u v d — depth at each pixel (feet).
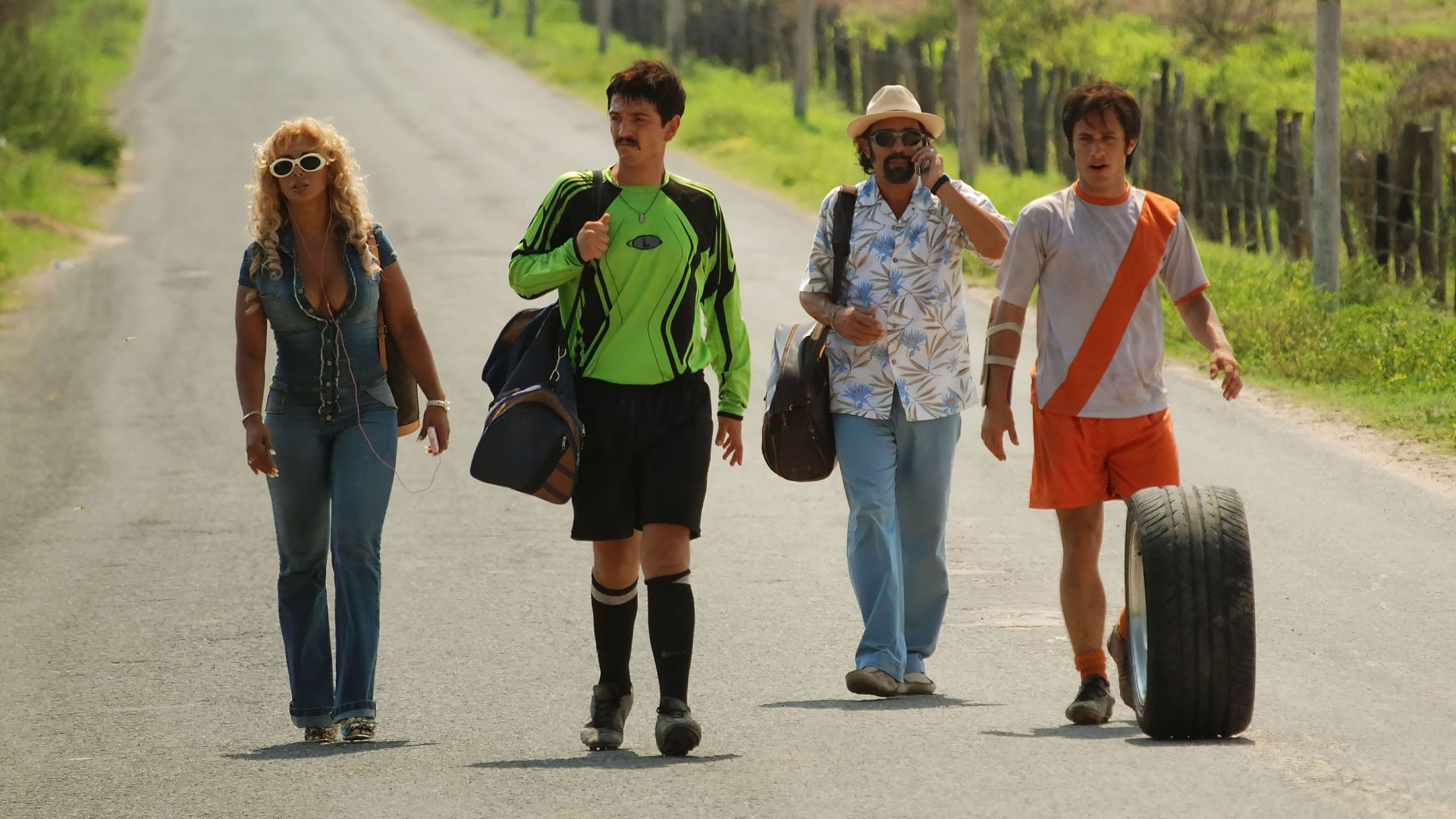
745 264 250.98
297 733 73.51
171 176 365.20
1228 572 61.87
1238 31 507.71
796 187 336.08
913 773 58.80
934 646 81.20
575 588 103.96
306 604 73.10
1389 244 226.38
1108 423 70.38
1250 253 261.65
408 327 73.20
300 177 69.56
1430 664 77.61
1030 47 526.57
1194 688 61.72
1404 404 150.30
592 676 82.99
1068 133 70.44
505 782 60.03
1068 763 59.11
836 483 134.72
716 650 87.30
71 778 64.44
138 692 82.69
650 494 65.62
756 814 54.19
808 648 87.25
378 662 86.69
